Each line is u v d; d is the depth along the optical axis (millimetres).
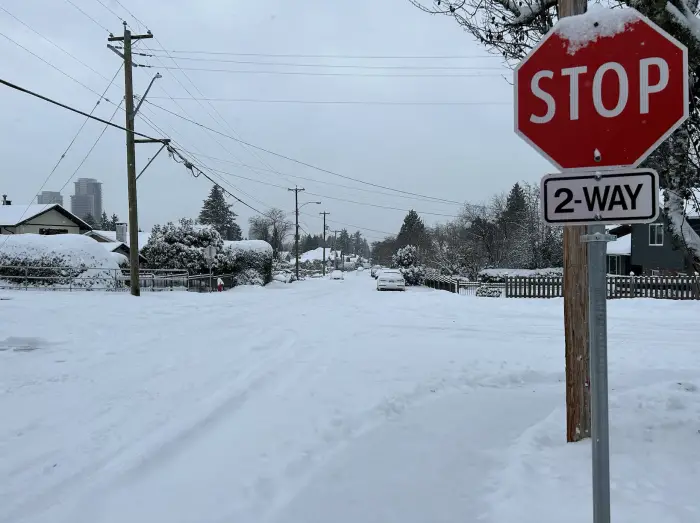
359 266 131750
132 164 19531
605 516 2102
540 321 13344
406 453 4398
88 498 3816
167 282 27438
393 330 11781
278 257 68375
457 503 3506
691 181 4484
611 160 2330
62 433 5137
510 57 6098
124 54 19469
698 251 4449
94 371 7598
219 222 90938
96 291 21578
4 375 7309
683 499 3287
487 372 7273
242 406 5961
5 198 42156
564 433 4590
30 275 22234
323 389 6566
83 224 41219
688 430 4500
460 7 5805
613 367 7605
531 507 3326
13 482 4086
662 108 2256
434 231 78562
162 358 8508
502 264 47062
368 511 3453
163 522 3457
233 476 4113
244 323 12836
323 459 4375
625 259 36938
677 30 3697
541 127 2443
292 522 3355
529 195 44781
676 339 10297
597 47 2344
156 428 5262
